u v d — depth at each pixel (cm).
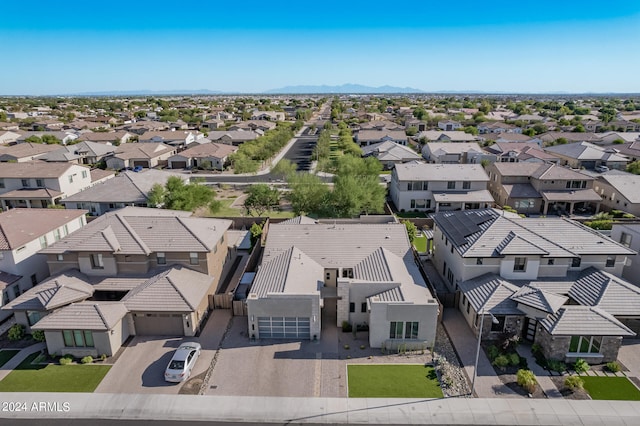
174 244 3362
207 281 3362
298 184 5775
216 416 2272
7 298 3344
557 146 9131
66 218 4247
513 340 2848
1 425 2208
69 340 2769
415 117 18700
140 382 2536
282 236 3769
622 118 15662
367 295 3038
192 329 3008
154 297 2986
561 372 2611
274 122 17650
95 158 9462
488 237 3350
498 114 18688
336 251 3606
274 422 2236
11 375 2600
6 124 13812
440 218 4178
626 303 2878
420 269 3800
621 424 2212
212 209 5775
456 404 2352
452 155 8931
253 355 2805
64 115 19162
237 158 9212
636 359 2734
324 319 3256
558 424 2214
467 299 3131
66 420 2247
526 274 3219
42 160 8588
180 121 17425
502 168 6519
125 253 3247
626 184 6019
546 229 3500
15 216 3975
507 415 2273
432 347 2862
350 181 5500
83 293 3053
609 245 3316
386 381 2542
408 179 6162
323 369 2659
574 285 3150
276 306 2905
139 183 6159
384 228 3856
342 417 2267
